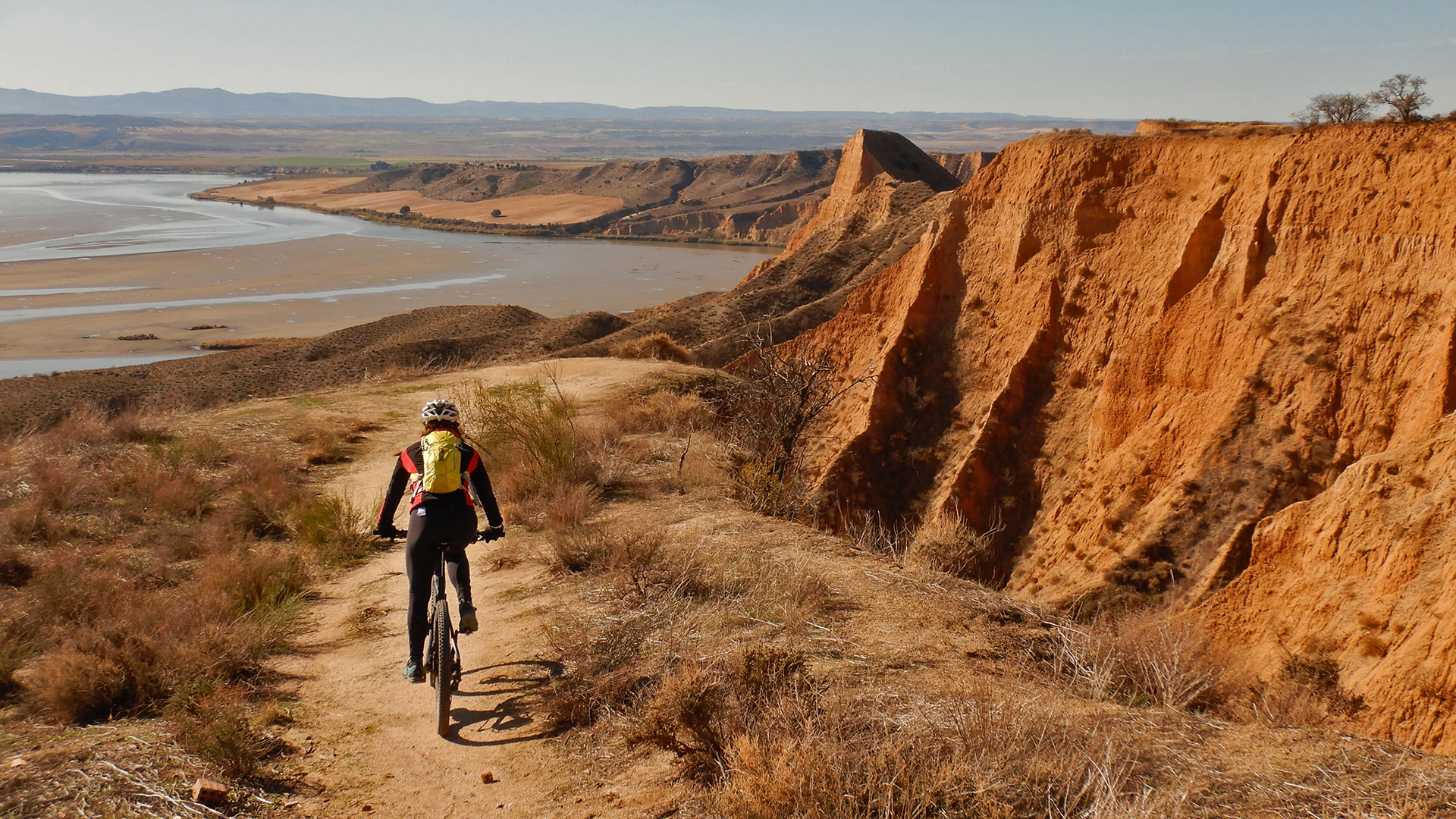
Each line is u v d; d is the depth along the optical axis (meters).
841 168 100.88
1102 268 26.36
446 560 5.37
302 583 8.16
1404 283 18.11
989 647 5.59
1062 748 3.77
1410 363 17.39
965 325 29.77
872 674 4.89
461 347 71.81
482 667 5.84
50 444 12.86
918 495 27.42
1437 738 9.69
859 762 3.72
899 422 28.95
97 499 10.30
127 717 4.96
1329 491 14.22
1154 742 3.93
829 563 7.40
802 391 13.80
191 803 3.98
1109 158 27.56
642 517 9.16
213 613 6.71
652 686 4.98
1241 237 22.06
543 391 18.47
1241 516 18.16
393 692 5.57
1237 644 14.40
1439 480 12.43
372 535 10.08
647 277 146.00
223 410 18.41
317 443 14.74
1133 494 21.38
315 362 66.44
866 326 35.19
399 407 19.48
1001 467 25.70
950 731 3.96
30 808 3.77
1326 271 19.91
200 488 11.17
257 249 161.25
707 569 6.89
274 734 4.88
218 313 100.25
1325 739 3.92
